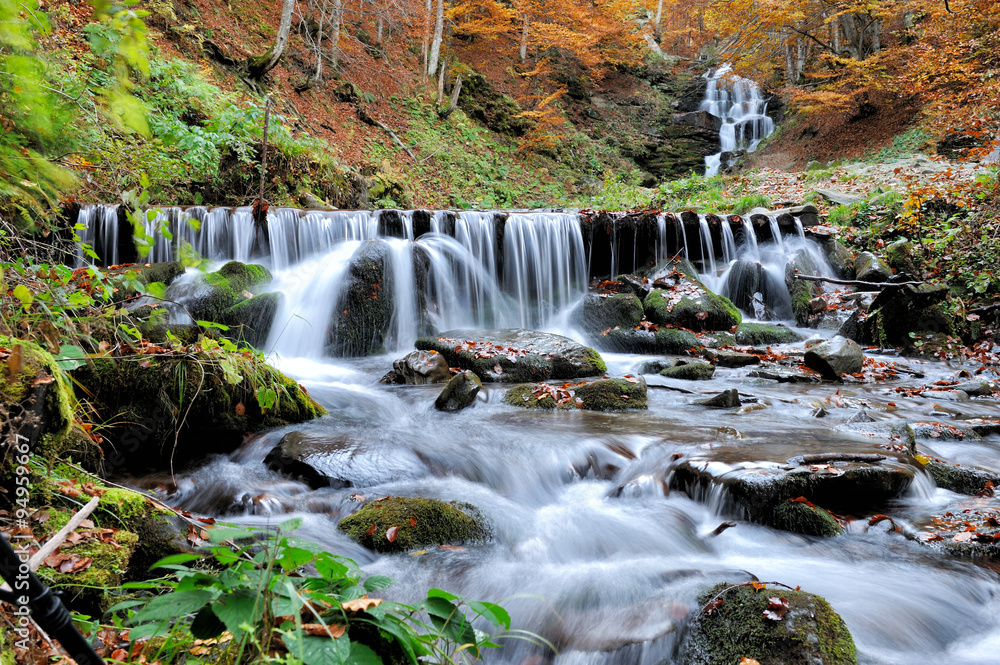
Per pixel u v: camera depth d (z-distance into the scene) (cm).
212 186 1145
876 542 359
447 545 344
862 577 320
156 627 171
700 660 249
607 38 2877
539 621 278
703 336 933
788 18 2283
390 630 152
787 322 1090
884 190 1370
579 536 362
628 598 295
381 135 1938
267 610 149
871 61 2083
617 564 333
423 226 1038
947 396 692
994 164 1170
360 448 442
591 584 305
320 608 163
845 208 1305
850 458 424
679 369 771
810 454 426
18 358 263
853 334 991
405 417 572
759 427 543
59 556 235
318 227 1012
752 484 378
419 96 2184
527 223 1095
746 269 1119
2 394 249
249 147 1202
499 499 410
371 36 2267
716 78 3012
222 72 1575
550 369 739
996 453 502
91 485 286
